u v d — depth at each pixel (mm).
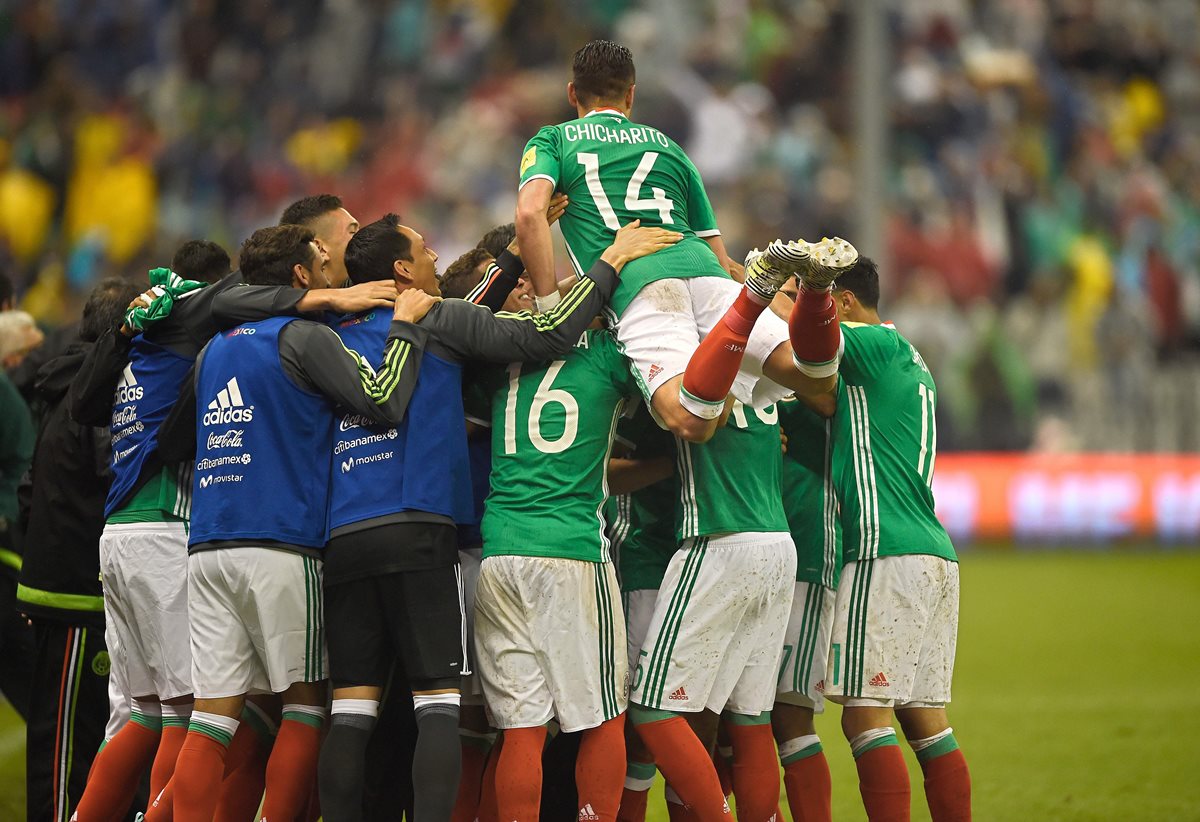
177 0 69750
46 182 65938
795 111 66250
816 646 16312
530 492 14727
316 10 69562
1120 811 19484
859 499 15648
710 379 13977
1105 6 72438
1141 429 56281
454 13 68875
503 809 14250
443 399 14836
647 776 15930
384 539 14344
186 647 15617
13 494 20219
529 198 15344
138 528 15711
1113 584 45531
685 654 14898
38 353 21906
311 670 14742
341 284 17312
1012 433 55812
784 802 20766
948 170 63906
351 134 67125
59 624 17359
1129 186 66312
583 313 14867
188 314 15805
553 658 14383
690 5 68000
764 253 14086
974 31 70250
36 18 70312
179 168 65750
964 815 15688
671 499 16250
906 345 16328
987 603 41969
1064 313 57938
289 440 14797
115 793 15695
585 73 16531
